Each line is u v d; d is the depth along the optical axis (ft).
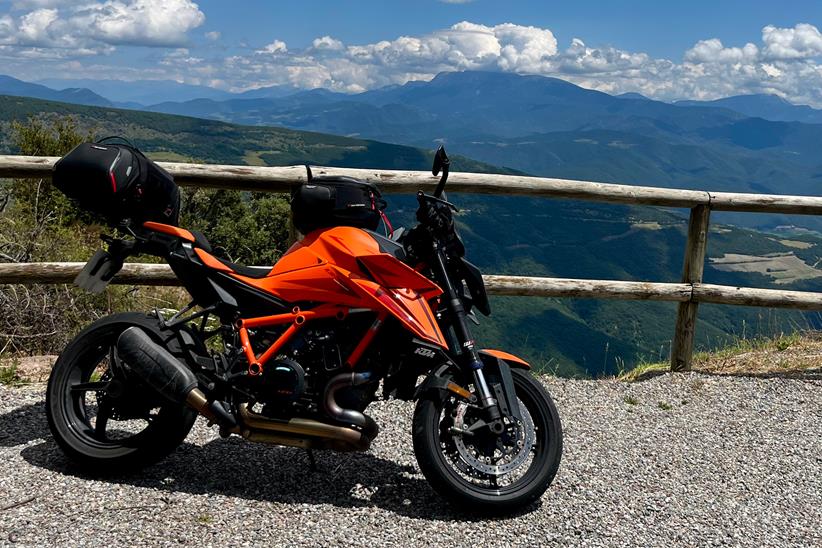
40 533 9.37
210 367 11.30
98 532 9.52
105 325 11.69
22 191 26.14
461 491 10.85
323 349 11.09
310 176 11.71
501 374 11.27
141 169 11.38
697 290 19.95
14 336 18.07
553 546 10.30
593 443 14.49
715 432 15.74
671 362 20.54
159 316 11.76
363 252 11.10
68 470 11.41
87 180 11.04
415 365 11.39
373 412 15.08
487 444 11.09
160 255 11.68
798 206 20.15
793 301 20.08
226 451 12.66
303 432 10.84
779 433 15.92
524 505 11.20
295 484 11.59
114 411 11.55
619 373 21.21
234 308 11.44
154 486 11.14
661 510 11.68
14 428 12.94
